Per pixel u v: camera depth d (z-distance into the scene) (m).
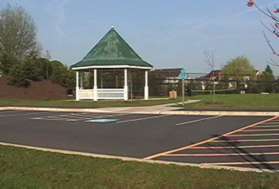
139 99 45.22
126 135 18.45
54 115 30.70
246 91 59.94
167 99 44.69
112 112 32.38
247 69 85.88
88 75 50.91
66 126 22.73
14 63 65.06
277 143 15.02
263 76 68.44
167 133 18.91
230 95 49.00
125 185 8.91
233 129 19.70
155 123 23.44
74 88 62.62
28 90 59.03
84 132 19.81
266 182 8.70
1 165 11.05
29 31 77.69
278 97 42.66
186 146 14.97
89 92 45.47
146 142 16.20
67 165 10.99
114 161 11.54
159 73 63.31
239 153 13.17
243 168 10.64
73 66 46.03
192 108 32.62
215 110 30.02
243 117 25.84
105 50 45.09
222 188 8.41
